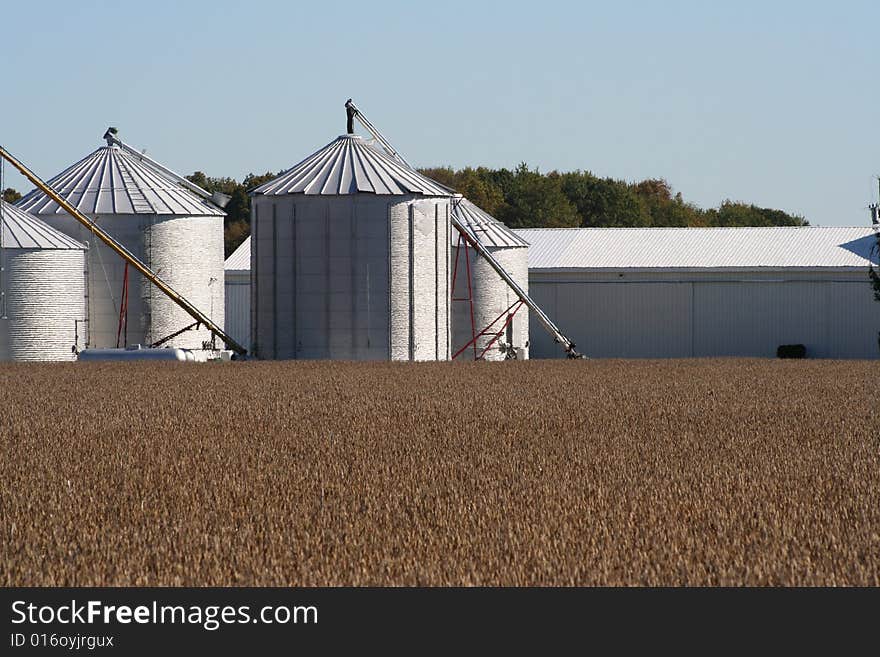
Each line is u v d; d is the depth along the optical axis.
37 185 158.00
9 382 118.06
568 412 85.62
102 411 86.81
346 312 158.75
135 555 38.31
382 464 57.91
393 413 84.75
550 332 187.62
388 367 142.62
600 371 138.38
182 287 167.62
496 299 184.88
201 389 108.06
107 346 164.25
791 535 40.06
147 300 164.12
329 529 41.53
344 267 158.50
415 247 161.25
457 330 184.25
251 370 136.50
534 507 45.41
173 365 146.25
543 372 135.38
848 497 48.03
